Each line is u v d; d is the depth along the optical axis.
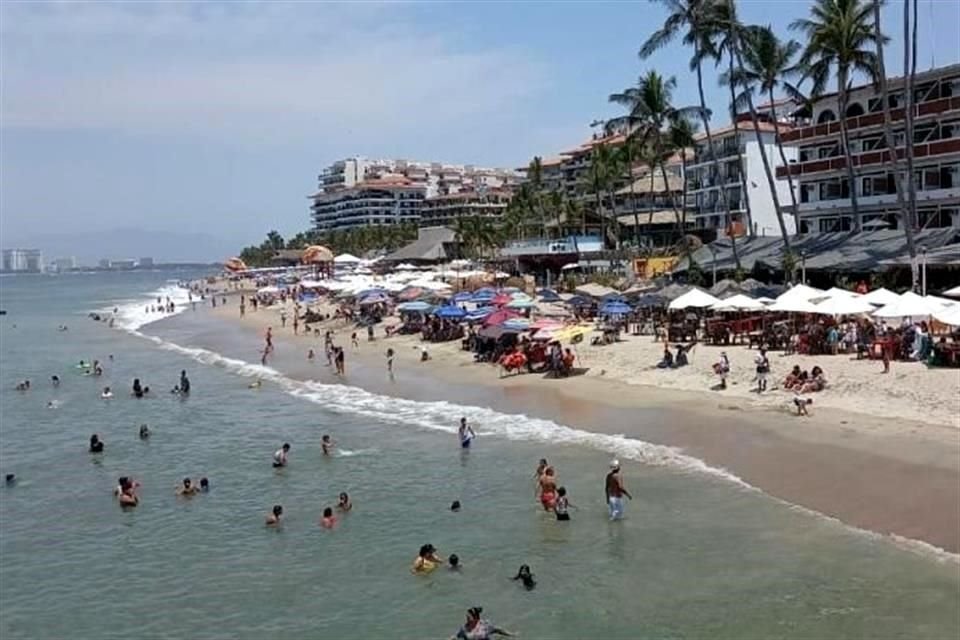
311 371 57.84
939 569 19.66
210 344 79.19
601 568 21.72
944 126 64.38
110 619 20.61
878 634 16.97
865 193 70.81
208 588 22.20
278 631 19.52
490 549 23.72
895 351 39.09
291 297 118.69
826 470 26.97
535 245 102.88
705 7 63.38
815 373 36.25
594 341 52.75
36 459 36.81
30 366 67.06
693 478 28.19
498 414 40.38
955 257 49.94
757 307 44.41
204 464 35.00
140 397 51.38
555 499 26.27
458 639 18.53
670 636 17.86
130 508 29.44
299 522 27.12
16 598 22.05
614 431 35.06
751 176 103.19
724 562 21.30
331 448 36.22
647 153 95.56
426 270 106.94
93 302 169.38
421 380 50.81
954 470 25.45
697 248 81.56
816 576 19.94
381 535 25.45
